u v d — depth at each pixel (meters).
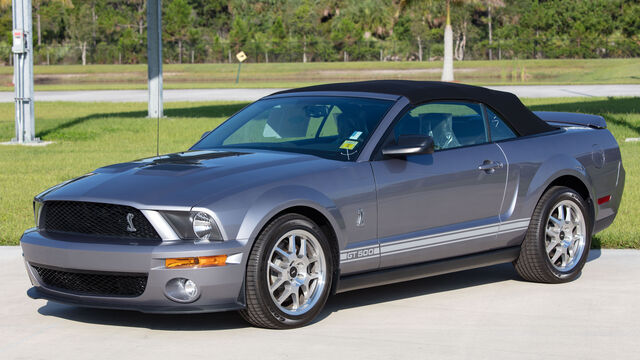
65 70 88.50
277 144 7.02
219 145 7.31
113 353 5.57
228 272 5.75
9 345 5.80
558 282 7.66
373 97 7.09
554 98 35.56
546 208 7.55
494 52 102.56
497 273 8.20
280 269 6.04
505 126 7.61
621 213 11.11
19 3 22.34
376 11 105.12
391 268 6.75
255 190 5.96
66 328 6.23
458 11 103.31
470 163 7.11
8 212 11.52
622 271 8.12
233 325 6.25
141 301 5.78
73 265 5.89
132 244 5.75
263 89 49.41
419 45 103.06
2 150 20.77
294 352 5.56
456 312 6.65
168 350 5.63
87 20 109.50
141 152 19.89
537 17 105.94
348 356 5.48
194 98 40.81
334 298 7.17
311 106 7.25
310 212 6.34
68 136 23.73
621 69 76.00
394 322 6.35
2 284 7.67
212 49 102.75
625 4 103.06
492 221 7.29
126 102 38.56
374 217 6.52
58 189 6.33
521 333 6.04
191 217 5.74
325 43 103.94
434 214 6.89
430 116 7.08
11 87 60.19
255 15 120.94
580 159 7.95
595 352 5.58
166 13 106.25
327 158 6.59
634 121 24.17
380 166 6.59
